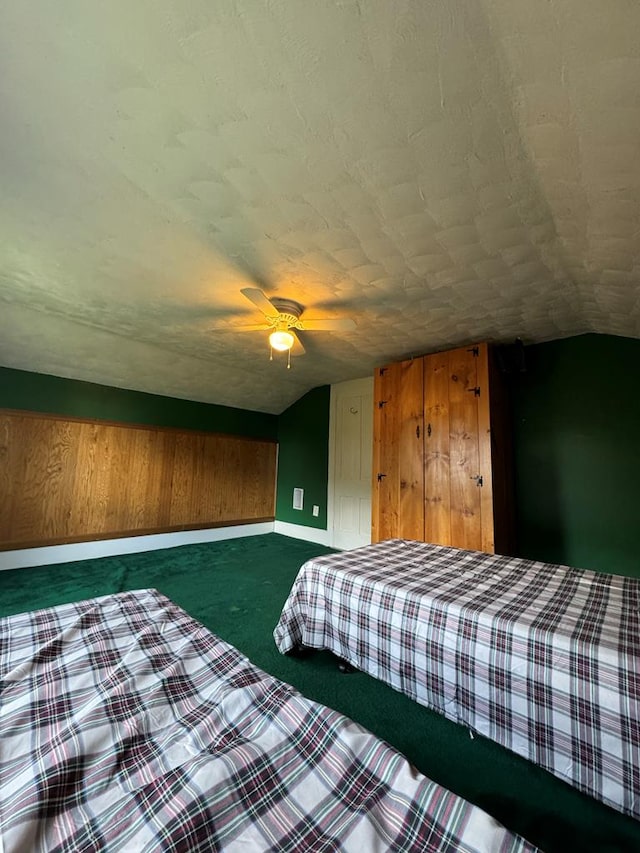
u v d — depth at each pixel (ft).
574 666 4.00
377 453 12.83
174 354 13.33
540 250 6.30
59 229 6.29
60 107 4.04
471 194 5.09
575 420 10.40
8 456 12.06
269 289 8.20
